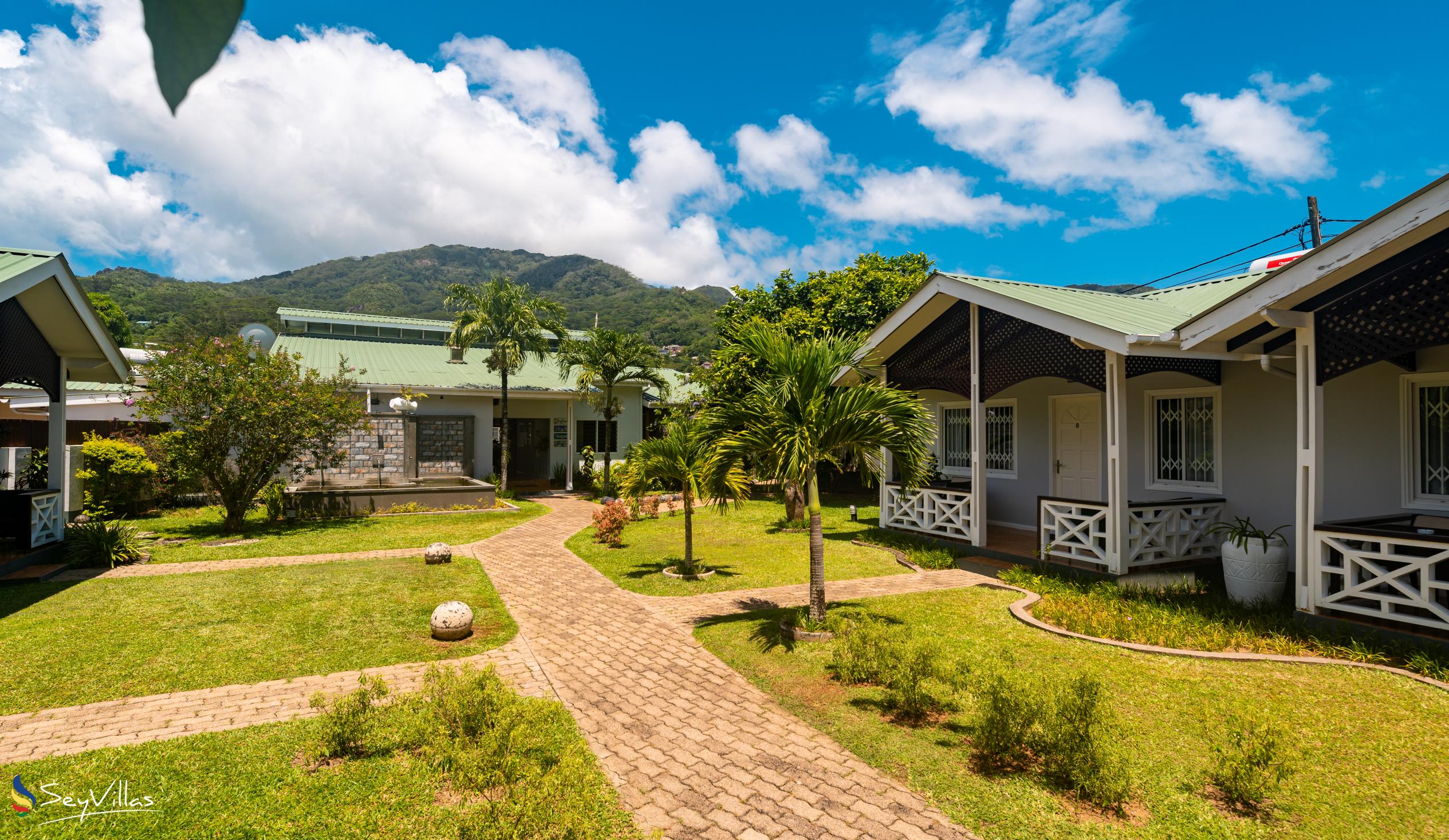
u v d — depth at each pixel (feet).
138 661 20.25
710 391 60.70
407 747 15.01
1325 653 19.80
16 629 23.09
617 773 14.20
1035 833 12.01
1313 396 21.70
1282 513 28.53
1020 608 24.90
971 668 18.71
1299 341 22.06
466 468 65.36
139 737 15.57
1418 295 19.29
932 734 15.67
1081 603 25.07
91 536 33.22
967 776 13.84
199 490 44.27
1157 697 17.06
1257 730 13.44
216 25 1.57
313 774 13.89
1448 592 20.30
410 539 41.42
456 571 32.42
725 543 40.60
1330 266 19.76
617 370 64.64
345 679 19.15
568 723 16.40
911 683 16.47
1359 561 20.52
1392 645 19.29
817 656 20.59
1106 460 36.14
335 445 55.52
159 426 53.62
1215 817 12.28
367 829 12.14
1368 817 12.22
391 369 70.03
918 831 12.17
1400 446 24.79
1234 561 24.82
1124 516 27.14
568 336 80.94
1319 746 14.56
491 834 11.21
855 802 13.10
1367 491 25.64
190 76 1.61
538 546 39.86
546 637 22.88
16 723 16.26
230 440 41.50
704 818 12.63
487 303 63.46
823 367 21.56
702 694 18.20
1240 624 22.18
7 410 51.39
